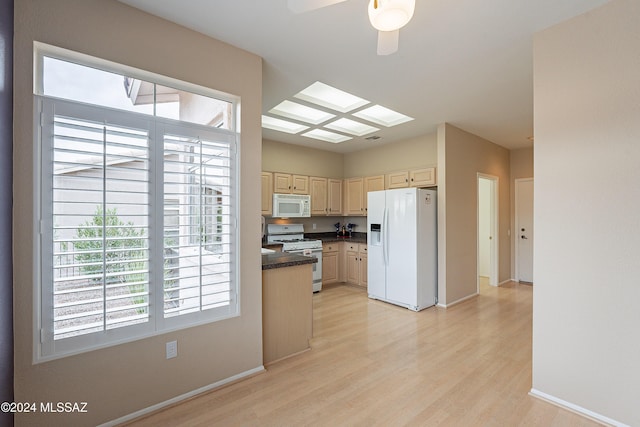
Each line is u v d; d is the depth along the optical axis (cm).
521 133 441
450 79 268
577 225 182
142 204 172
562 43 187
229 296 214
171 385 189
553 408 187
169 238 187
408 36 202
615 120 167
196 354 199
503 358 253
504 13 179
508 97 307
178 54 189
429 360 250
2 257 128
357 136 457
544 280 197
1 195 127
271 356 248
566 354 187
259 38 206
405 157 476
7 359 133
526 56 229
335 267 528
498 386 211
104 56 163
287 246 459
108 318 167
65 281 152
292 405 190
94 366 163
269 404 191
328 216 587
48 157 148
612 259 169
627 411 164
